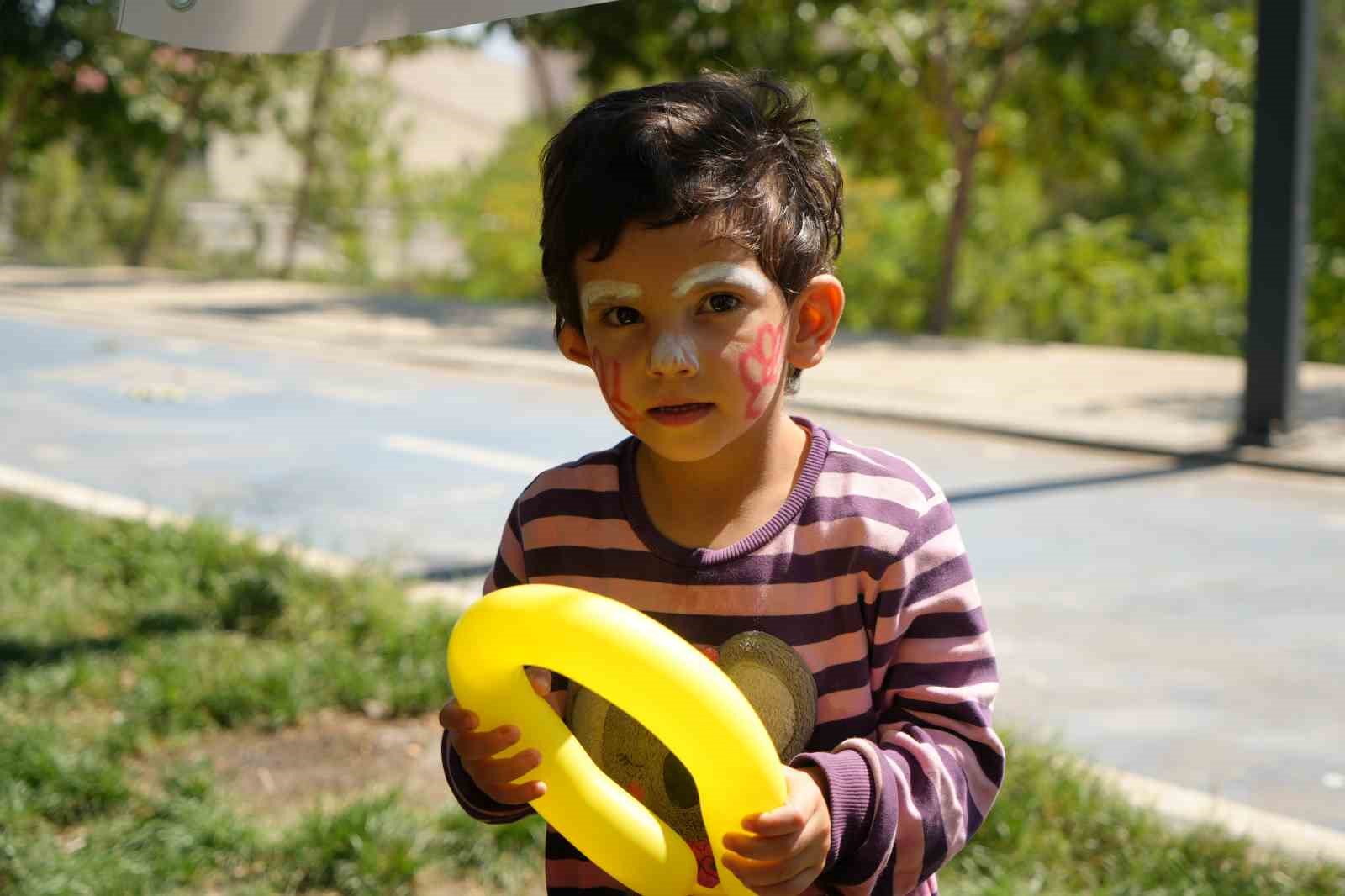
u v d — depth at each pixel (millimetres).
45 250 29188
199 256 28312
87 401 12359
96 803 3938
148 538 6406
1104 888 3477
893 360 15180
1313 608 6508
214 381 13648
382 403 12422
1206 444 10250
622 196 1617
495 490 8953
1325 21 20188
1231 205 23844
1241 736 4949
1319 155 19266
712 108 1692
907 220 21453
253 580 5641
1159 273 22344
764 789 1533
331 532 7828
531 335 16922
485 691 1672
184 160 28281
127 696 4723
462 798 1872
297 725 4625
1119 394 12805
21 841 3652
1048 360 15281
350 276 26328
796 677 1768
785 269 1677
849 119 19344
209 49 1557
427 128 42562
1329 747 4848
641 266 1622
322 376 14078
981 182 20516
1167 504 8766
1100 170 20281
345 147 27828
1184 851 3672
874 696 1813
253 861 3686
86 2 23250
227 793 4043
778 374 1688
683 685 1534
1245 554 7520
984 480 9562
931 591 1792
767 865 1538
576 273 1684
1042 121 19109
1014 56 17797
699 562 1800
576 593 1613
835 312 1783
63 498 7938
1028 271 21469
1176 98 17891
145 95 24828
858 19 17891
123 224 29375
